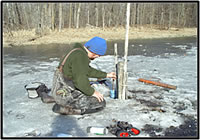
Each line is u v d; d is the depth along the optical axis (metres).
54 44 12.37
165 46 11.48
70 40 14.62
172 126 2.43
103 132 2.19
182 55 8.14
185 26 31.06
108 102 3.14
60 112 2.64
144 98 3.38
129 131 2.22
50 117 2.61
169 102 3.21
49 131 2.26
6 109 2.86
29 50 9.59
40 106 2.97
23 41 12.89
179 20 32.41
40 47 10.87
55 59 7.22
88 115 2.68
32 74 4.97
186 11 31.45
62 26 23.75
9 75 4.86
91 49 2.53
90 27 24.45
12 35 14.18
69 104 2.55
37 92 3.34
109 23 26.39
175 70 5.52
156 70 5.53
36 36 15.74
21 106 2.97
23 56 7.84
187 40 15.39
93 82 4.09
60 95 2.49
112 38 17.14
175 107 3.02
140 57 7.78
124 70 3.20
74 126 2.38
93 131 2.21
